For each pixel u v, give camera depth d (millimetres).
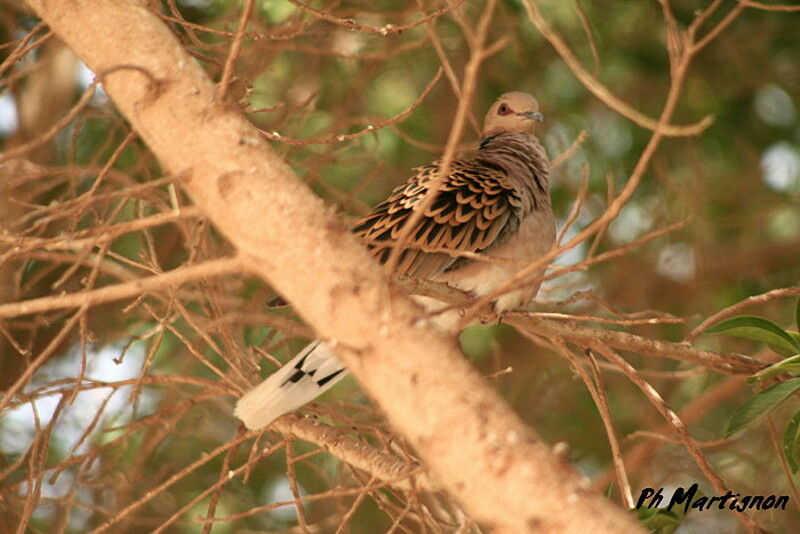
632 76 14141
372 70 12273
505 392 14195
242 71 11633
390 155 13477
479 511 4125
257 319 8398
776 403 7223
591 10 13047
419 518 7371
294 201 4797
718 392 11922
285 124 11367
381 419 9992
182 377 7859
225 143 5000
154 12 5988
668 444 13273
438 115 14242
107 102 11359
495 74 13805
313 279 4613
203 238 8109
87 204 5172
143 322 11062
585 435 14000
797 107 14172
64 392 7316
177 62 5324
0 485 11227
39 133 12945
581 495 4035
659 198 14094
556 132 14250
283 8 11570
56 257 6641
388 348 4410
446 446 4203
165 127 5148
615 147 14367
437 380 4316
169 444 12539
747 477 13289
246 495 12906
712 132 14227
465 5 12734
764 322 7742
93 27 5555
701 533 12500
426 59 13523
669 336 14398
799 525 12586
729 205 14883
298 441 12727
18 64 12398
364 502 12891
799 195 14500
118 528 10250
